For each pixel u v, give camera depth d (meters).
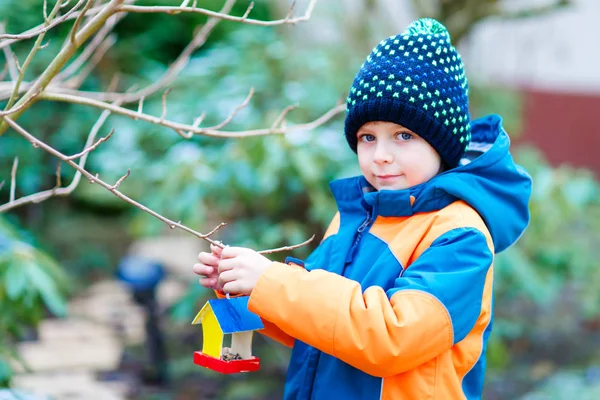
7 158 4.05
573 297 4.92
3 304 2.35
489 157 1.54
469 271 1.41
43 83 1.55
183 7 1.52
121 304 4.45
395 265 1.49
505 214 1.55
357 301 1.38
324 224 3.09
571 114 7.45
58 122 4.28
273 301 1.40
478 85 4.23
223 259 1.49
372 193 1.56
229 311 1.49
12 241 2.46
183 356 3.90
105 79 4.50
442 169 1.62
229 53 3.61
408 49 1.51
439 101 1.49
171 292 4.46
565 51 6.59
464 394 1.57
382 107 1.48
